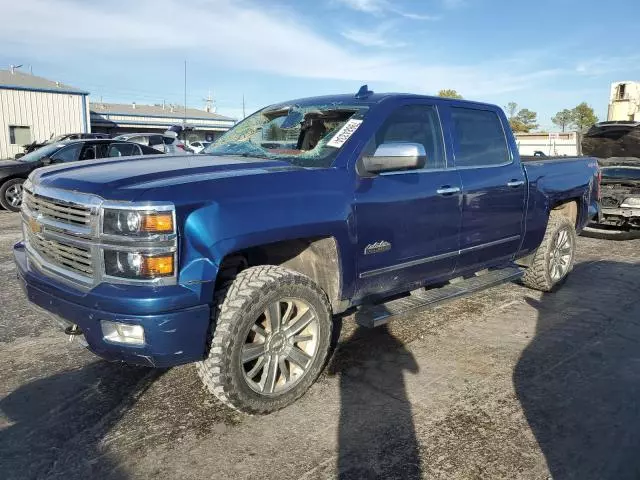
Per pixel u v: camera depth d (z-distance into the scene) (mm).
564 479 2686
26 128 29109
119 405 3355
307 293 3305
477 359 4117
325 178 3393
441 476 2695
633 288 6109
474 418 3252
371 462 2801
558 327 4828
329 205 3342
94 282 2822
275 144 4242
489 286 4680
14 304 5195
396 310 3836
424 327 4789
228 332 2969
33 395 3457
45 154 12203
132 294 2688
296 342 3367
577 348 4359
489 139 4809
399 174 3846
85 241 2852
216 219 2854
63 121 30281
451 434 3072
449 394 3551
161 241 2701
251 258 3729
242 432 3078
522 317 5094
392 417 3248
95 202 2791
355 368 3930
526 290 6008
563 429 3141
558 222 5715
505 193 4758
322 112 4094
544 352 4270
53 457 2814
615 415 3309
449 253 4297
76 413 3252
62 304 2947
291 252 3666
